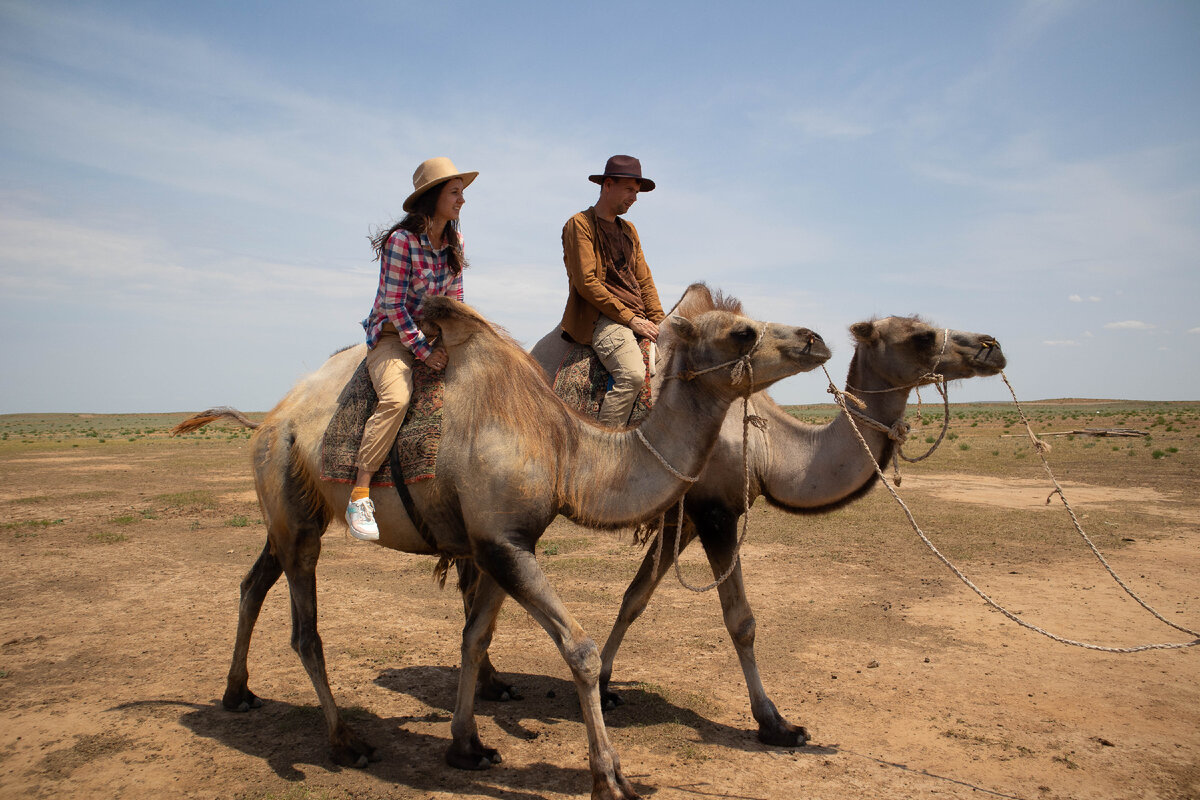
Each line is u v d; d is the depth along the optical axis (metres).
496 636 7.66
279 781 4.46
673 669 6.61
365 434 4.46
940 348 5.27
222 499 16.56
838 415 5.59
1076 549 11.60
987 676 6.43
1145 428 45.84
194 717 5.37
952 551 11.57
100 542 11.78
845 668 6.63
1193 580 9.65
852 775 4.65
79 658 6.60
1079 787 4.52
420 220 4.72
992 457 26.98
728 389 4.41
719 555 5.34
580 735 5.26
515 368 4.52
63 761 4.64
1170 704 5.84
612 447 4.44
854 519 14.38
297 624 4.93
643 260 6.08
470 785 4.47
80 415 168.75
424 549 4.78
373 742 5.06
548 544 12.18
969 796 4.39
